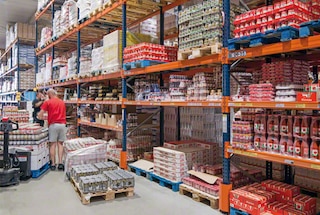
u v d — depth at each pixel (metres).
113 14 6.45
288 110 3.92
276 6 2.95
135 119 6.15
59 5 10.05
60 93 10.12
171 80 4.73
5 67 16.94
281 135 3.06
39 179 5.14
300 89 2.97
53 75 9.90
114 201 3.96
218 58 3.66
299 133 2.90
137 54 5.11
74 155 5.03
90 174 4.41
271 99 3.10
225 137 3.54
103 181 3.98
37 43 11.70
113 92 6.57
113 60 5.90
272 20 2.98
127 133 5.90
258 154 3.19
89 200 3.89
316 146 2.77
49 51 11.78
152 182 4.86
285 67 3.13
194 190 3.99
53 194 4.29
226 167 3.52
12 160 4.86
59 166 5.90
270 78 3.25
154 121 6.71
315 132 2.78
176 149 4.84
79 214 3.52
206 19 3.79
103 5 6.09
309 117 2.85
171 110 6.41
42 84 11.08
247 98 3.36
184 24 4.16
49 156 6.11
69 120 9.80
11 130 4.73
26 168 5.04
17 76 13.66
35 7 13.34
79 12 7.47
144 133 6.36
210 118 5.60
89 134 8.31
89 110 7.98
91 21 6.86
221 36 3.66
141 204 3.84
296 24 2.86
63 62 9.34
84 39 9.45
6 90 17.00
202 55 3.89
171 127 6.41
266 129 3.20
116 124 6.27
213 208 3.68
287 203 3.21
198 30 3.91
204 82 4.03
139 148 6.00
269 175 4.34
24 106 13.19
